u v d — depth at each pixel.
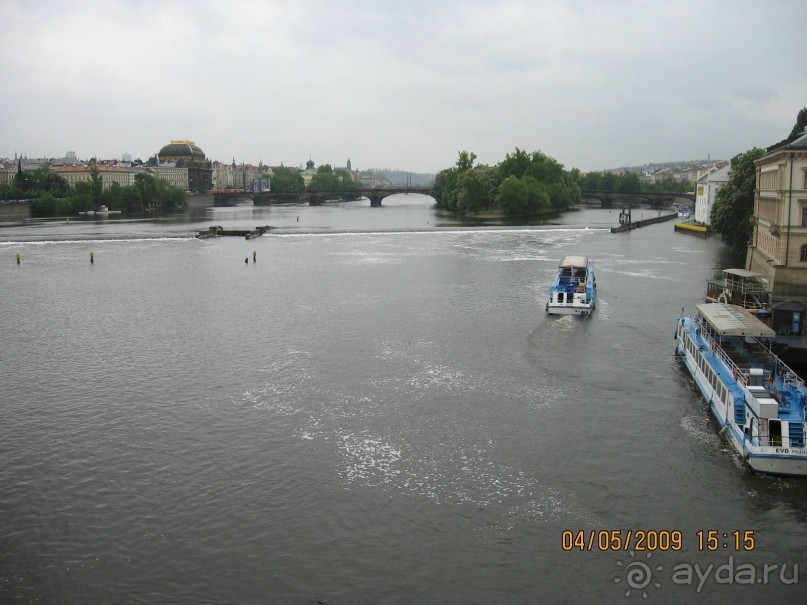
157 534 46.97
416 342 88.94
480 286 129.12
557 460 56.06
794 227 109.06
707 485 52.12
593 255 176.38
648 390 70.81
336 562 44.03
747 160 170.38
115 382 75.12
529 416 64.56
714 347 69.94
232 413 66.06
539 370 77.31
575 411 65.56
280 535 46.69
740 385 59.66
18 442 60.34
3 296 124.25
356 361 81.12
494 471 54.47
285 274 147.88
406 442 59.50
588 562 43.91
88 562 44.19
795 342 75.19
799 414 55.03
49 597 41.16
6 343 91.19
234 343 89.81
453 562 43.94
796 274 109.38
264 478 53.84
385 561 44.09
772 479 52.91
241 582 42.38
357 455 57.28
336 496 51.12
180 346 88.75
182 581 42.44
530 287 127.62
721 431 60.19
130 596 41.22
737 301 92.06
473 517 48.47
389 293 123.12
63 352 86.69
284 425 63.19
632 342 88.12
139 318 105.31
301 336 92.75
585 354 83.06
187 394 71.12
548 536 46.38
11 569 43.53
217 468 55.47
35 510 49.84
